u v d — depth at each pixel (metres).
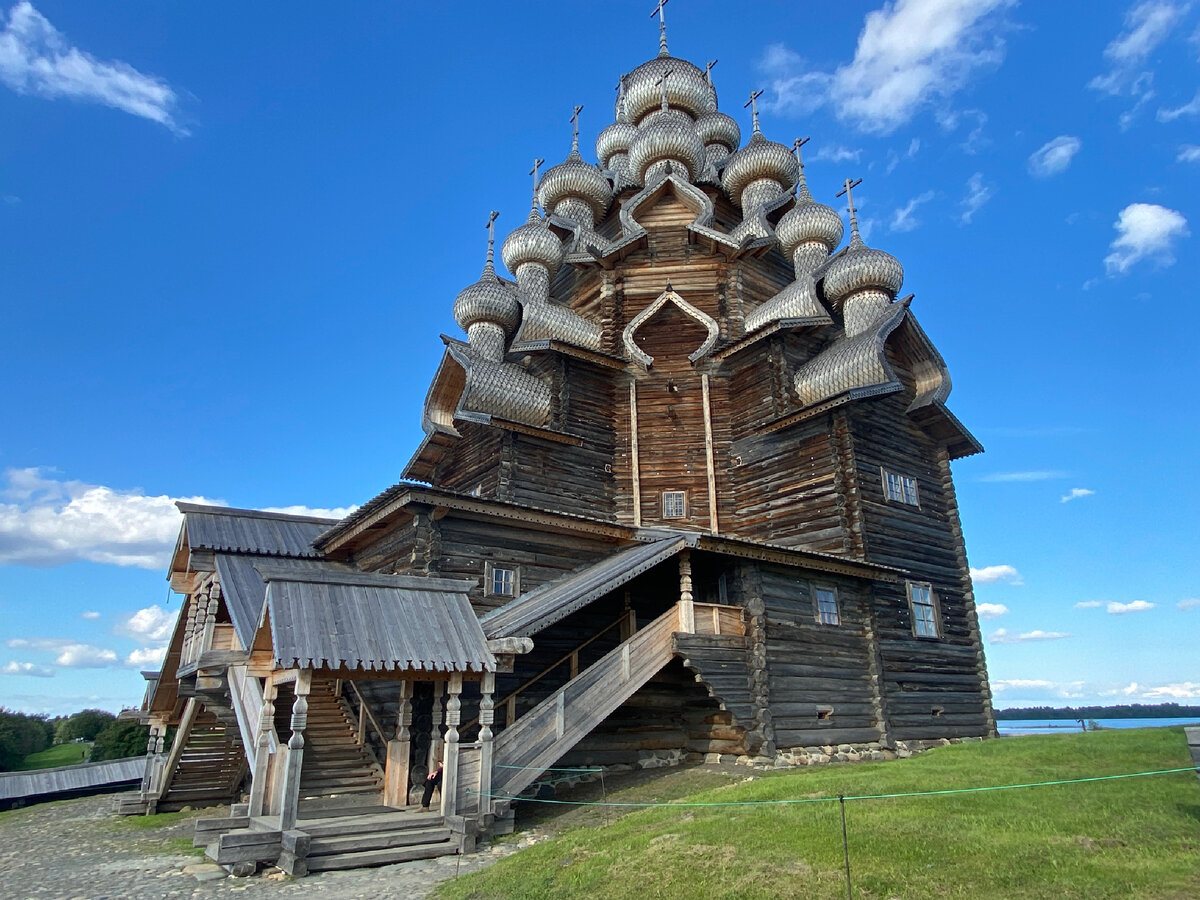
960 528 23.06
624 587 18.80
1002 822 9.09
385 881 10.04
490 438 22.61
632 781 15.45
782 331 22.86
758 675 16.39
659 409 24.48
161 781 21.00
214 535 20.72
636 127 36.69
